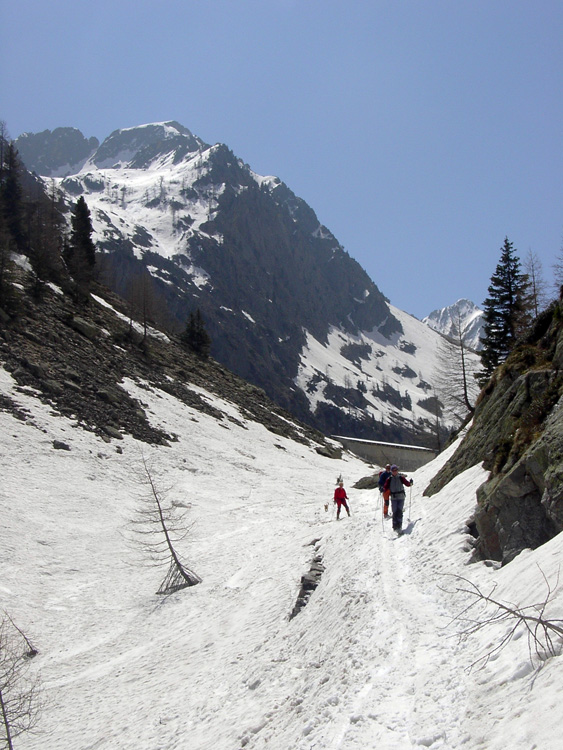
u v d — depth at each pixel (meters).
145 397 56.03
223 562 27.91
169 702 14.45
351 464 69.88
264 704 11.01
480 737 5.81
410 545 14.26
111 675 18.42
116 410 49.56
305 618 14.74
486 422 16.70
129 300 86.31
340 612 12.45
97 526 33.00
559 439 9.96
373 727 7.20
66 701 17.11
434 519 14.84
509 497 10.76
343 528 22.34
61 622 23.34
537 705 5.68
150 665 18.33
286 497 44.44
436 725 6.56
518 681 6.42
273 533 31.41
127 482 39.88
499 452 13.20
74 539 30.81
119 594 26.19
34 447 38.78
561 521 9.22
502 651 7.25
